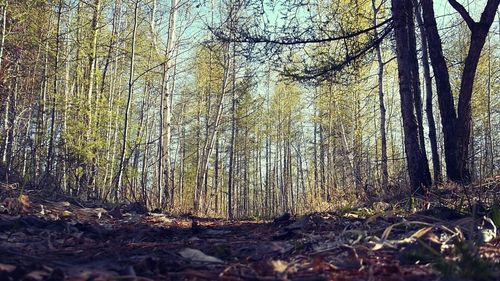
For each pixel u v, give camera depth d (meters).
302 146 41.38
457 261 2.54
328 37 9.32
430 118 12.05
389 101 26.64
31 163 10.97
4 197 6.93
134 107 27.00
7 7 13.91
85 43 14.66
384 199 8.24
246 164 39.12
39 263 2.61
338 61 9.20
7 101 15.55
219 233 4.68
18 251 3.10
